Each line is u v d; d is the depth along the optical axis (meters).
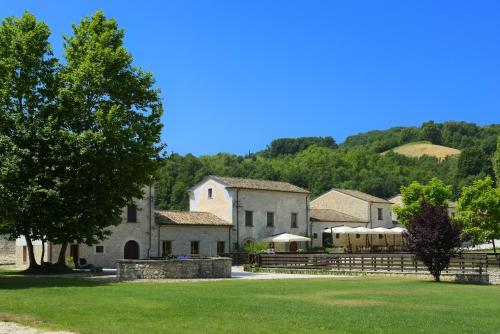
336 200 75.56
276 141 195.50
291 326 13.52
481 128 182.75
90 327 13.18
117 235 47.75
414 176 118.19
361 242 71.75
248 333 12.49
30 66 33.53
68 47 35.56
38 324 13.61
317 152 132.12
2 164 31.38
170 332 12.53
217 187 59.25
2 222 33.16
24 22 34.28
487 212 56.06
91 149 31.92
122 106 35.22
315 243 65.88
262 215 60.53
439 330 13.33
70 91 33.25
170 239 51.88
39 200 31.84
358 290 24.95
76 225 33.12
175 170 95.56
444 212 33.09
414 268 37.06
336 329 13.20
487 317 16.08
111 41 36.06
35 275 34.41
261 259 44.84
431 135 179.50
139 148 34.19
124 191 36.00
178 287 25.23
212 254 53.75
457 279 33.88
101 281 29.06
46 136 32.28
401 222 61.53
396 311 17.12
